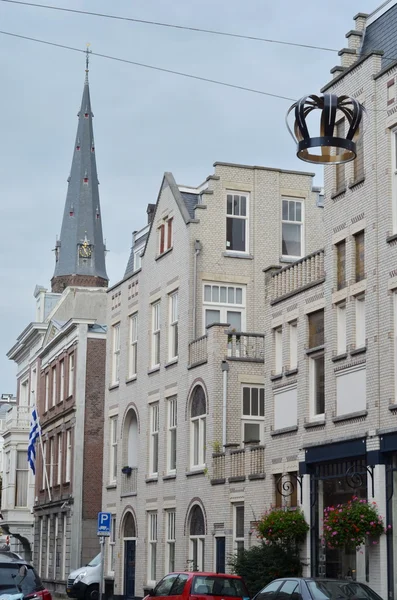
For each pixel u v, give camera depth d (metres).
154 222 45.97
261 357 39.22
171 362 42.69
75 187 177.88
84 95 177.75
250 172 43.66
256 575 30.89
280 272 34.91
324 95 20.03
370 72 30.11
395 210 28.69
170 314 43.78
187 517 39.72
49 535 60.56
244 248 43.09
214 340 38.75
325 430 30.94
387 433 27.66
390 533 27.28
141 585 43.78
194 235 42.12
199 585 27.22
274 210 43.69
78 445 55.47
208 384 38.91
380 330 28.69
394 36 30.72
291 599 22.70
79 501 54.91
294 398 33.16
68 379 58.50
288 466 32.84
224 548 36.59
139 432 45.81
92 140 179.38
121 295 49.75
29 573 23.89
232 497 36.22
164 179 45.34
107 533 36.09
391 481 27.62
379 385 28.48
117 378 50.00
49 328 64.25
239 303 42.34
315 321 32.50
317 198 44.56
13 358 78.00
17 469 68.38
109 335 51.03
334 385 30.75
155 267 45.47
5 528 68.00
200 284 41.81
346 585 22.64
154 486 43.56
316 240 44.19
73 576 47.78
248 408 38.56
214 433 38.22
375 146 29.69
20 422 68.69
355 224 30.36
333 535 27.80
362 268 30.14
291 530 31.16
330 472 30.73
